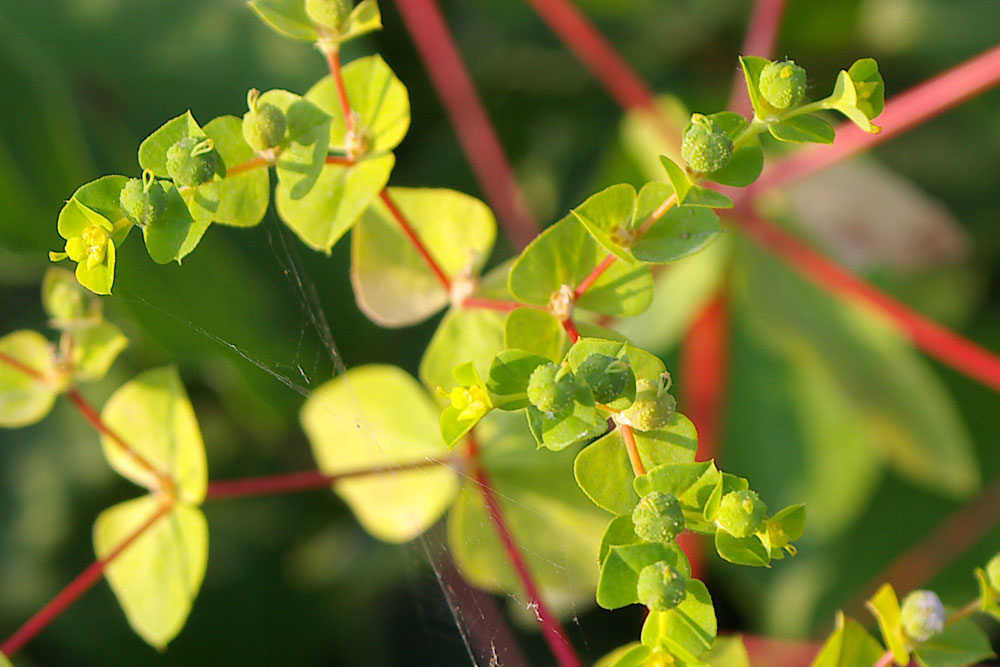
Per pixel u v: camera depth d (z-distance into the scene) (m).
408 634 0.32
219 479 0.32
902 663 0.23
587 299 0.24
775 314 0.30
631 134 0.31
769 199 0.31
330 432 0.27
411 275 0.25
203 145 0.22
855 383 0.30
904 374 0.30
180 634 0.32
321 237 0.24
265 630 0.32
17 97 0.30
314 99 0.24
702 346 0.30
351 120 0.24
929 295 0.32
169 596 0.26
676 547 0.22
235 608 0.32
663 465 0.22
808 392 0.31
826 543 0.30
